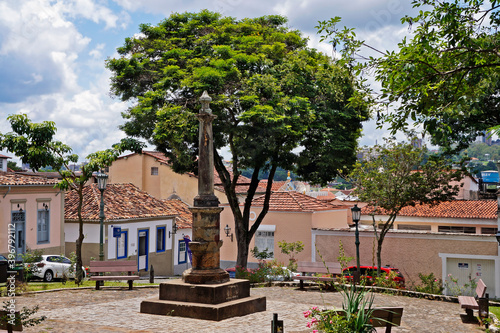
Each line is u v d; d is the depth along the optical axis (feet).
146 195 130.93
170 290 44.47
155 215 121.60
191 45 84.94
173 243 128.57
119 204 118.32
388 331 33.96
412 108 41.32
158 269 123.65
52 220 105.29
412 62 39.63
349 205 137.90
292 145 81.05
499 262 86.63
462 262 89.30
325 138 86.12
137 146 79.46
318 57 87.40
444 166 85.81
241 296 45.70
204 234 44.78
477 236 87.92
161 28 85.66
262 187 174.81
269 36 84.99
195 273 44.52
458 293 84.12
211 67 76.43
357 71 41.73
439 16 40.19
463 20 40.09
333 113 83.97
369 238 94.89
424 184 85.46
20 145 70.90
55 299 52.90
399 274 82.48
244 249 85.30
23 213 98.37
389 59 40.70
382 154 86.84
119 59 83.66
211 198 45.37
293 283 66.49
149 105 79.77
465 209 125.08
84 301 51.70
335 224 121.19
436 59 40.78
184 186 159.33
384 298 57.77
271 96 75.87
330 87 81.56
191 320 41.42
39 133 71.97
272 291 61.87
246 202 86.43
